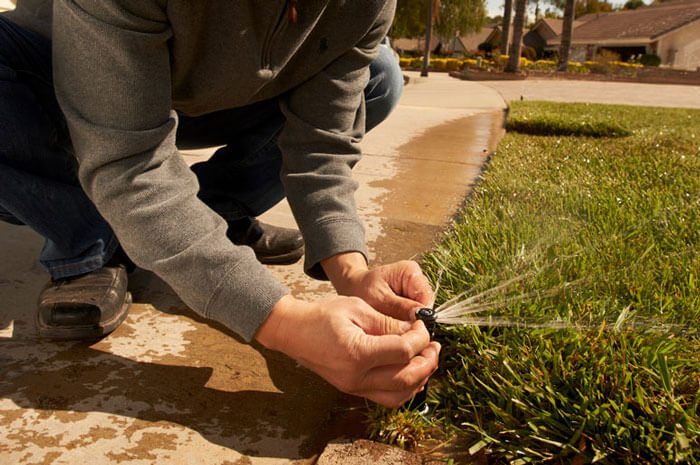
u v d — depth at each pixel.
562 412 1.01
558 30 44.03
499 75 22.84
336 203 1.21
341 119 1.31
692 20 34.03
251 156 1.73
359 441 1.01
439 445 1.02
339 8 1.19
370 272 1.11
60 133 1.30
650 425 0.94
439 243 1.99
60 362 1.25
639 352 1.17
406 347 0.86
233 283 0.91
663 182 2.63
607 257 1.60
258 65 1.13
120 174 0.93
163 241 0.92
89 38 0.89
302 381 1.23
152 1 0.90
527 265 1.50
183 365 1.26
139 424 1.07
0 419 1.06
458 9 38.06
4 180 1.21
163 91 0.97
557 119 5.06
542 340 1.18
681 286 1.43
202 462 0.98
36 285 1.59
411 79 19.28
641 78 24.06
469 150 3.96
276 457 1.00
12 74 1.18
